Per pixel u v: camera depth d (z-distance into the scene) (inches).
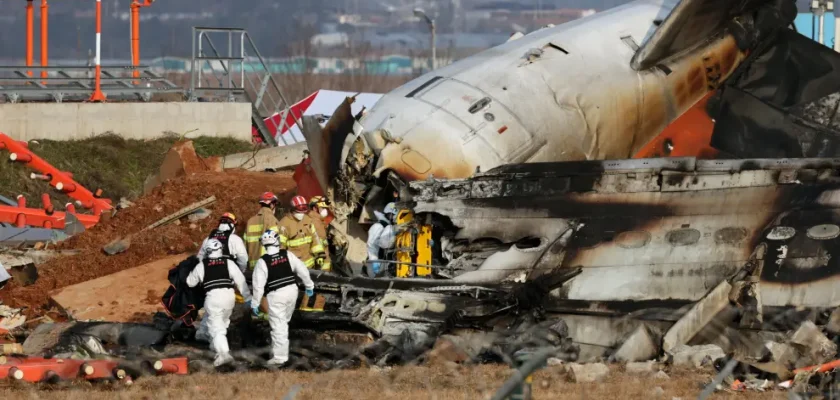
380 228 2422.5
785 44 3134.8
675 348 2123.5
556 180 2304.4
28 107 5364.2
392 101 2748.5
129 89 5979.3
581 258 2234.3
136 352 2158.0
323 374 1983.3
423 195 2341.3
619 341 2181.3
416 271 2322.8
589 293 2208.4
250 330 2279.8
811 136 3021.7
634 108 2920.8
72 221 3676.2
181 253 3161.9
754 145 3048.7
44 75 6417.3
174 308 2204.7
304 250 2326.5
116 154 5334.6
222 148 5625.0
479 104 2689.5
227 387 1855.3
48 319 2687.0
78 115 5487.2
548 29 3134.8
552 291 2209.6
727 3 2950.3
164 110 5693.9
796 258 2201.0
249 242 2336.4
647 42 2947.8
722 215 2244.1
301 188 2701.8
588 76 2874.0
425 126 2605.8
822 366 1936.5
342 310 2177.7
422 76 2903.5
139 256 3132.4
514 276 2209.6
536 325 2169.0
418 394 1777.8
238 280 2135.8
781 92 3070.9
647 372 2010.3
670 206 2253.9
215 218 3302.2
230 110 5836.6
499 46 3016.7
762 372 1998.0
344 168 2527.1
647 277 2218.3
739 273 2198.6
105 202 4106.8
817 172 2249.0
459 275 2230.6
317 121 2480.3
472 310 2127.2
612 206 2271.2
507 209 2305.6
